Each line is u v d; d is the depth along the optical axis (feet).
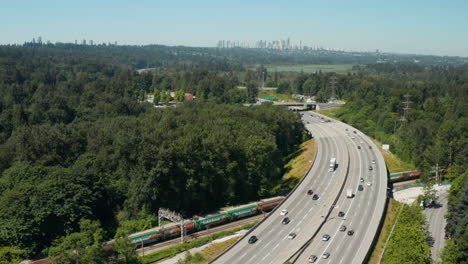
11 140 606.96
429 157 623.36
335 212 439.63
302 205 456.45
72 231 403.95
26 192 404.77
